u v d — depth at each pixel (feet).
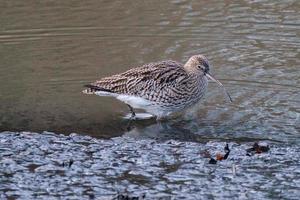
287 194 38.83
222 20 68.59
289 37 65.21
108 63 60.95
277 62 60.54
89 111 52.19
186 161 42.88
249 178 40.65
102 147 45.27
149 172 41.50
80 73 59.11
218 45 64.13
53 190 39.58
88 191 39.42
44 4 71.36
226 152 44.11
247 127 49.08
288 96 54.24
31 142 45.96
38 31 67.21
